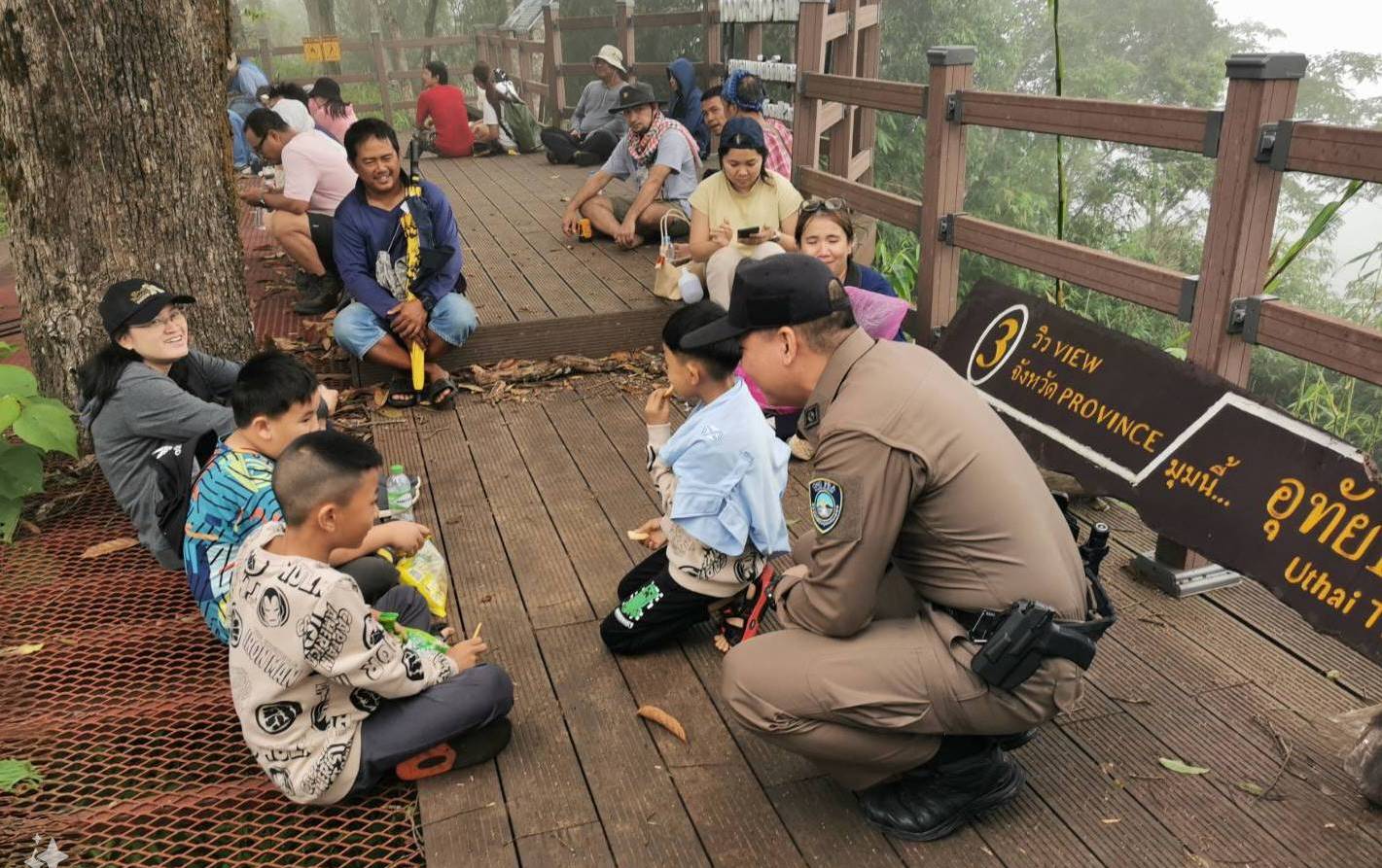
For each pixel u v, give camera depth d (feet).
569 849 7.41
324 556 7.54
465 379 16.52
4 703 9.29
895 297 13.24
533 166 33.40
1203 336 10.02
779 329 6.83
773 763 8.23
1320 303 44.96
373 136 14.17
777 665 7.13
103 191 12.84
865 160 25.99
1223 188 9.55
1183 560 10.49
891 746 7.05
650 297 18.07
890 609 7.49
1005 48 55.77
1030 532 6.60
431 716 7.84
